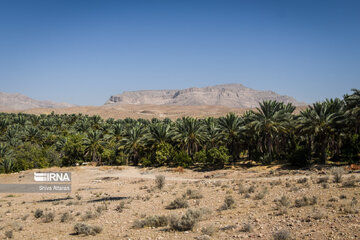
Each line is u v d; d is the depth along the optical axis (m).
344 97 43.06
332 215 11.39
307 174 31.77
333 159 44.12
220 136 50.53
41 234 13.57
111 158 66.44
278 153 49.34
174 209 17.08
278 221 11.67
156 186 29.38
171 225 12.27
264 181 27.66
